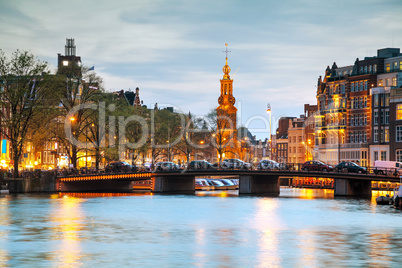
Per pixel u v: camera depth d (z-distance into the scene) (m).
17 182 107.56
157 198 105.00
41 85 106.12
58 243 56.22
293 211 82.75
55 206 86.19
